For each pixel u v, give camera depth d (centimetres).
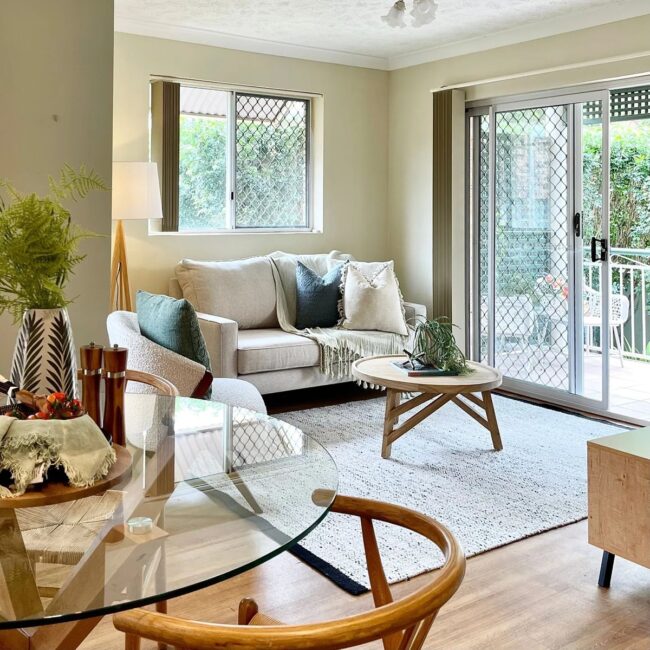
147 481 166
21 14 312
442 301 599
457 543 131
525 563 287
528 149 540
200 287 523
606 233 491
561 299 525
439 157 592
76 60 325
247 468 177
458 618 247
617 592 265
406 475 378
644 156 786
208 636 106
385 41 573
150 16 503
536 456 410
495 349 577
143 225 533
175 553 132
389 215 652
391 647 140
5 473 153
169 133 543
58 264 178
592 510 268
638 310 702
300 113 613
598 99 491
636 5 458
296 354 496
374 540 157
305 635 105
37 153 320
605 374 498
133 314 380
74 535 138
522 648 229
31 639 169
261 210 600
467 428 463
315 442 199
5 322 318
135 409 229
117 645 228
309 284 545
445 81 591
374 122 640
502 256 566
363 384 550
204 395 325
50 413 160
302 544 300
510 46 541
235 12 492
